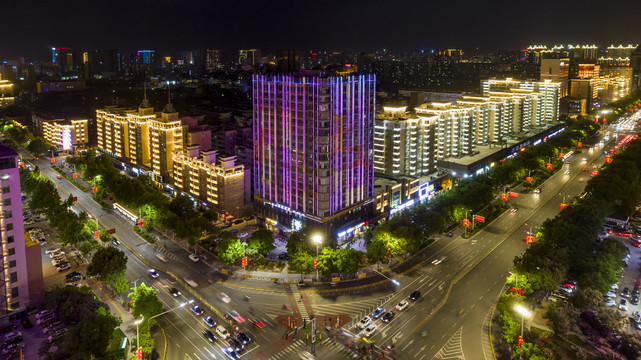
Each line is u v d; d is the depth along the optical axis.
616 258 195.38
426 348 157.00
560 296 185.12
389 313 174.38
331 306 182.50
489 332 165.38
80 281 197.88
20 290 171.38
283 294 191.12
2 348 151.38
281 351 156.12
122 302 182.25
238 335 162.00
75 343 137.25
